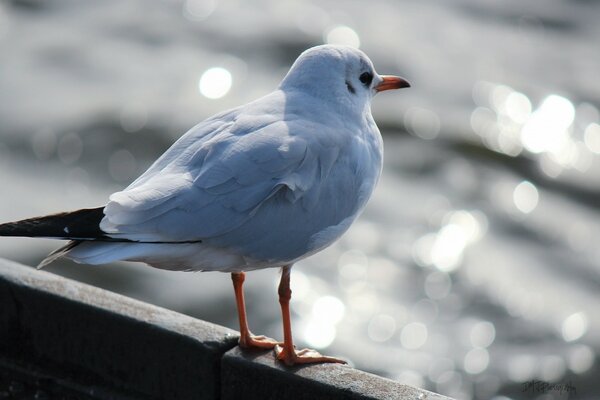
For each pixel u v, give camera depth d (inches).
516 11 936.3
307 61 270.8
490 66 823.7
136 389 269.1
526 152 705.0
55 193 634.8
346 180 259.9
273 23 877.2
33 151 680.4
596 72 823.1
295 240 253.6
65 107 737.0
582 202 660.7
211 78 785.6
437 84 788.6
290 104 262.1
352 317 513.3
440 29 889.5
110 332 269.0
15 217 598.2
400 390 240.8
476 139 712.4
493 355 498.9
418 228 604.1
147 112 724.7
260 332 501.0
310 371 250.7
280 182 244.2
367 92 281.4
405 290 544.4
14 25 880.9
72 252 232.1
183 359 261.0
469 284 551.8
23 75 788.0
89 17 902.4
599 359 502.3
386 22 896.3
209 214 238.7
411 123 724.7
